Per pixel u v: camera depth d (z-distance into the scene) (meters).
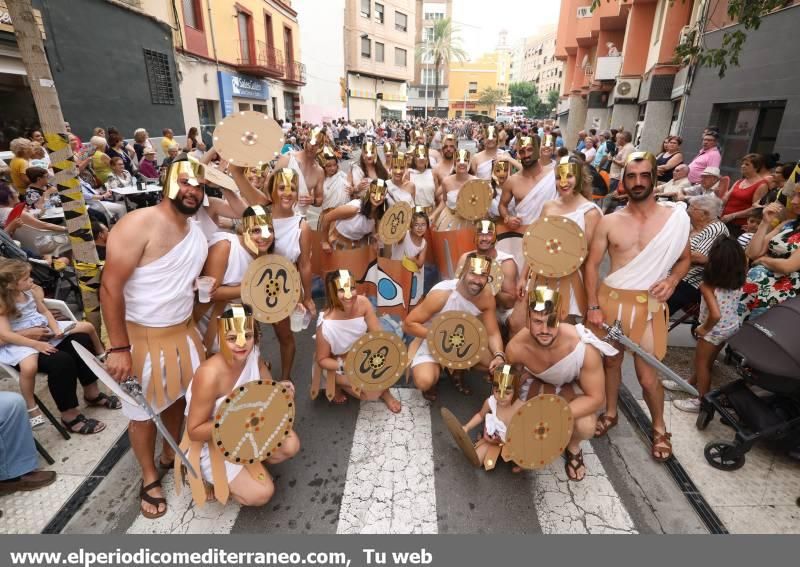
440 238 4.88
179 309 2.65
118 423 3.57
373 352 3.43
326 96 36.66
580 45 26.39
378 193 4.67
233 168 3.93
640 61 17.05
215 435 2.48
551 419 2.70
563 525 2.72
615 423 3.59
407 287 4.53
